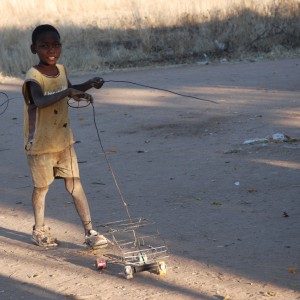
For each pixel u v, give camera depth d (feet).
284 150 30.83
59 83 20.06
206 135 35.17
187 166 29.40
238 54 67.10
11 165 32.17
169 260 19.25
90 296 17.28
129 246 20.57
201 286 17.42
